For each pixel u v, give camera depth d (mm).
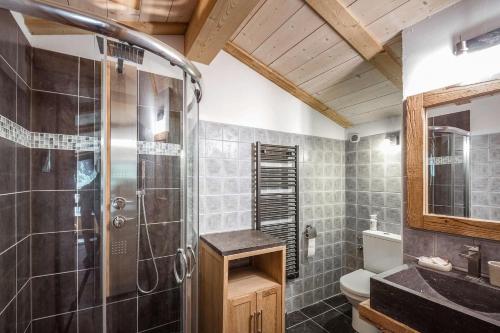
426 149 1456
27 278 1312
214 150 2086
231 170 2158
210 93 2086
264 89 2365
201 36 1614
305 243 2604
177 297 1646
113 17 1665
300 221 2584
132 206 1543
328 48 1879
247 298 1646
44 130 1386
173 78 1542
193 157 1666
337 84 2268
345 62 1981
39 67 1377
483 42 1220
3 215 1049
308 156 2656
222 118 2133
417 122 1471
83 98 1462
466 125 1343
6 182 1075
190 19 1743
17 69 1188
